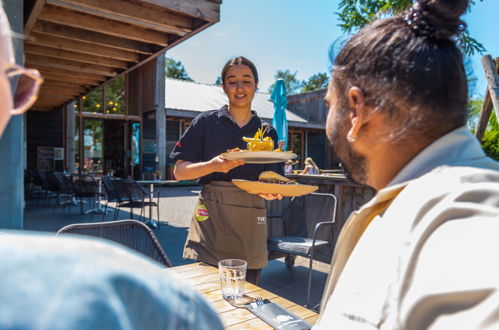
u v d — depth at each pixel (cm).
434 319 32
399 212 45
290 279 346
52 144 1231
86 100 1328
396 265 42
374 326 43
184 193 1115
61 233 171
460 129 50
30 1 368
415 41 50
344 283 53
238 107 203
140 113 1420
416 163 50
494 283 30
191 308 29
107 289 24
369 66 52
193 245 195
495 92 259
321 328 54
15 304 20
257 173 199
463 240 33
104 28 440
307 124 1694
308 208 337
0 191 278
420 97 48
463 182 40
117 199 587
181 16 426
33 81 32
